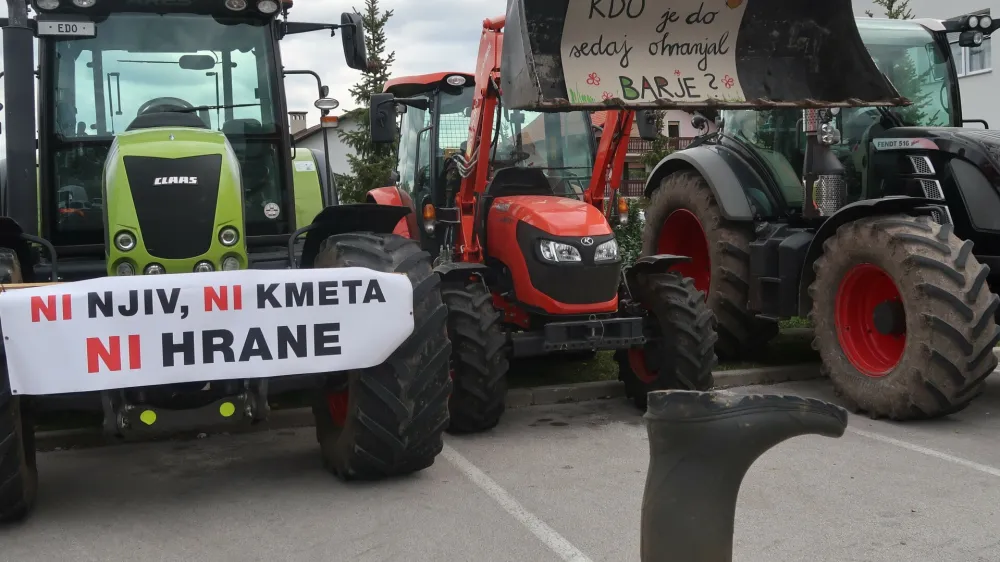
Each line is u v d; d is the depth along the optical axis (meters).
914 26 6.97
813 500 4.03
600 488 4.24
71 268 4.57
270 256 4.88
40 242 4.12
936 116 6.80
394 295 3.89
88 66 4.79
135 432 3.71
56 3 4.62
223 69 5.00
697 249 8.22
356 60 5.20
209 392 3.82
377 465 4.16
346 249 4.06
